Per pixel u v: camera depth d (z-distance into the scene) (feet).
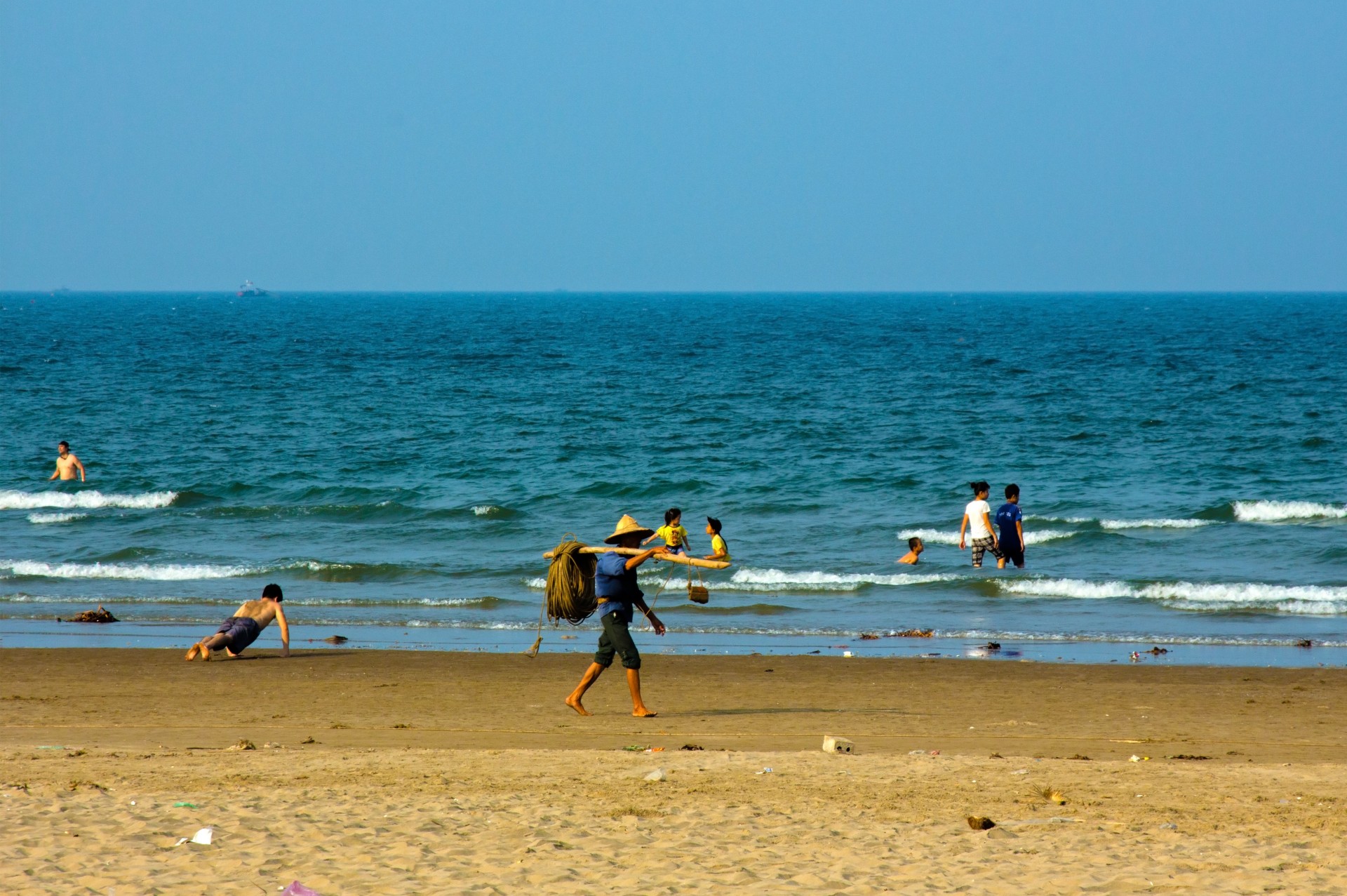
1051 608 167.43
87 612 159.74
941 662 132.98
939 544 212.84
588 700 112.27
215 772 77.61
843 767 79.87
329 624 158.51
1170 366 626.23
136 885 54.65
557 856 59.52
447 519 239.30
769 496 258.78
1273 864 57.21
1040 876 56.03
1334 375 560.20
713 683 121.19
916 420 398.83
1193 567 191.72
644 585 181.27
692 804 69.51
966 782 75.20
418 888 54.60
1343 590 171.83
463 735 94.68
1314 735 97.09
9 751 85.92
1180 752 89.35
